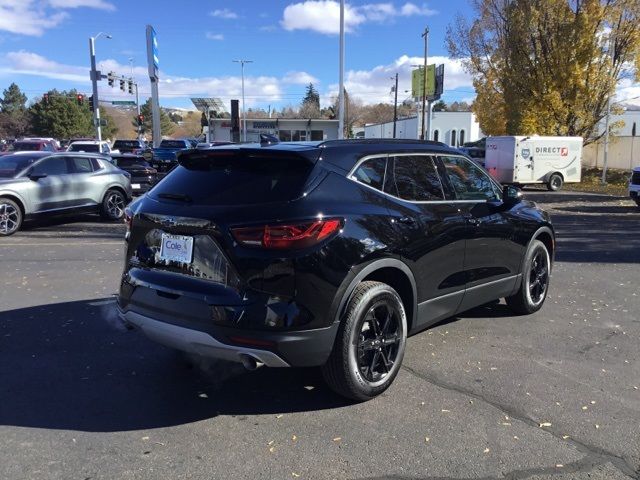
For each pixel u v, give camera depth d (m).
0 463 3.18
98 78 36.56
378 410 3.87
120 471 3.12
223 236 3.54
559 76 29.34
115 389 4.19
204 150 4.05
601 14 28.33
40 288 7.06
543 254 6.12
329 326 3.63
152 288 3.86
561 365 4.68
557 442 3.45
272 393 4.15
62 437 3.48
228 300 3.49
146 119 129.88
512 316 6.06
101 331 5.44
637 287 7.42
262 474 3.10
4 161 12.36
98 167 13.66
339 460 3.24
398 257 4.06
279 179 3.75
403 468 3.17
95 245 10.44
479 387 4.24
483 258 5.08
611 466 3.20
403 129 79.12
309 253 3.50
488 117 34.97
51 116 85.00
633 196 17.00
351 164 4.02
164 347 5.05
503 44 32.38
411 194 4.40
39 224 13.52
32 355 4.82
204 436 3.51
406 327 4.20
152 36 37.56
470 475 3.11
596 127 31.70
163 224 3.84
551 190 25.81
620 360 4.81
